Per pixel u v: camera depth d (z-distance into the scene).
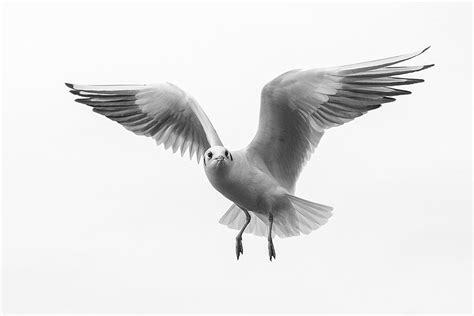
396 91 8.94
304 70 9.10
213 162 8.96
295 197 9.43
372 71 8.93
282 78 9.13
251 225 10.21
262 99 9.25
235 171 9.16
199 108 9.62
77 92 9.86
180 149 10.12
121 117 10.02
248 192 9.33
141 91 9.87
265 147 9.53
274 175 9.66
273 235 10.02
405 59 8.75
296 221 9.68
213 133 9.41
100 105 9.95
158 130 10.08
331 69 9.03
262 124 9.40
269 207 9.45
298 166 9.67
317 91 9.15
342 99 9.12
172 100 9.83
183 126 10.00
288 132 9.48
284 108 9.30
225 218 10.34
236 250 9.69
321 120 9.33
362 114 9.15
